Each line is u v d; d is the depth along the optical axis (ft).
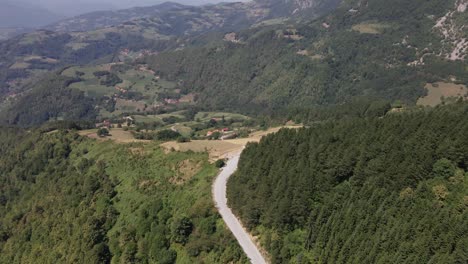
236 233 305.12
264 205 300.61
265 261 274.57
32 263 396.98
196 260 295.07
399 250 226.38
